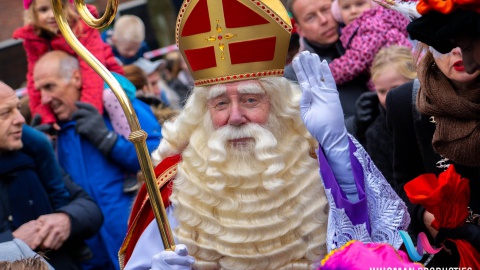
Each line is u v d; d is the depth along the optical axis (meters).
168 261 4.82
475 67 4.43
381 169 6.68
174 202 5.30
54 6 4.97
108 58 8.27
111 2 4.81
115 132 7.77
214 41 5.14
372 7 7.54
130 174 7.75
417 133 5.52
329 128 4.96
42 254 5.47
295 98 5.32
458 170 5.28
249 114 5.17
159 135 7.71
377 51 7.46
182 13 5.21
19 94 9.91
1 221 6.85
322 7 7.82
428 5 4.35
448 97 4.90
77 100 7.82
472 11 4.25
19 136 6.92
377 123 6.73
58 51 7.93
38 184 7.06
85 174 7.65
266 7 5.09
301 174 5.19
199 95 5.36
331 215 4.89
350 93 7.62
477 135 4.89
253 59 5.14
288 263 5.14
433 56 4.98
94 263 7.66
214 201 5.18
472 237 5.16
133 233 5.47
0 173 6.88
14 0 13.54
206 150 5.27
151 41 14.76
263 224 5.10
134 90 7.89
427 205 5.16
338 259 4.14
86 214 7.14
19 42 12.70
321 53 7.97
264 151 5.11
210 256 5.19
